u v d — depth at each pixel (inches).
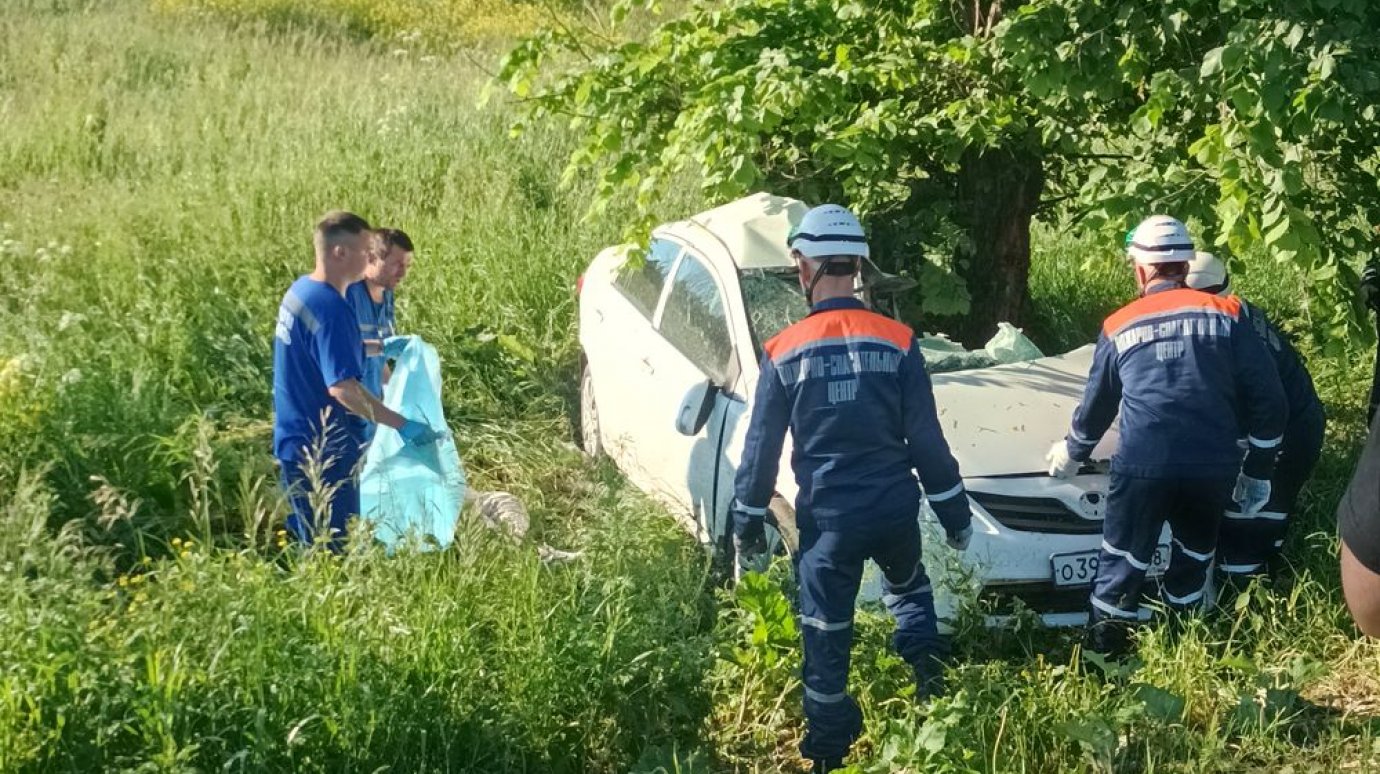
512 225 381.1
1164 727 175.2
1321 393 314.0
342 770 159.6
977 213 301.9
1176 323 195.0
